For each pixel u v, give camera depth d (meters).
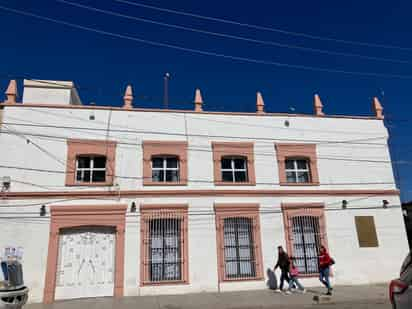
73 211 14.00
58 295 13.24
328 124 17.53
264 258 14.95
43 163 14.39
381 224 16.44
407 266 3.80
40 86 16.67
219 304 11.80
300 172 16.89
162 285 13.86
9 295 8.55
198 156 15.81
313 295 13.04
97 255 13.95
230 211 15.20
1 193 13.66
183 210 14.80
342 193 16.48
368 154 17.47
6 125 14.47
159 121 15.91
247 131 16.61
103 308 11.59
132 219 14.34
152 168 15.53
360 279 15.49
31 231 13.55
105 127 15.35
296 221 15.80
